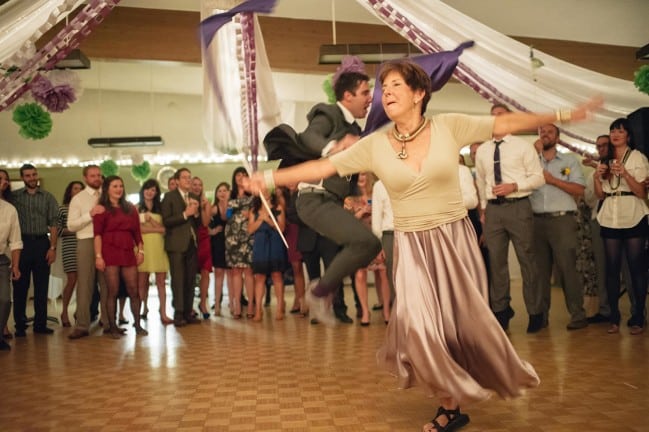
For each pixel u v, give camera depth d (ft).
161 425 9.63
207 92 12.37
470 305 8.41
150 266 24.79
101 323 25.22
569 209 18.74
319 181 9.68
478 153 18.40
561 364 13.08
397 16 14.38
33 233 22.65
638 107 17.35
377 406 10.35
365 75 10.11
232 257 26.08
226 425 9.47
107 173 39.24
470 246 8.67
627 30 28.81
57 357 17.10
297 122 46.19
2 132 48.08
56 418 10.37
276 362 14.89
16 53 11.84
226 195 28.60
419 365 8.20
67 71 15.65
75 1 12.19
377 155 8.75
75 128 49.11
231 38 11.96
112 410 10.77
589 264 23.63
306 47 29.30
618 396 10.26
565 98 16.69
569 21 28.09
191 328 22.91
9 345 19.47
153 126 50.29
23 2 11.76
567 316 21.94
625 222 17.42
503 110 16.97
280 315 24.73
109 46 27.89
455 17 14.87
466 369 8.58
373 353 15.60
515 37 28.40
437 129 8.57
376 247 9.43
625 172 17.22
